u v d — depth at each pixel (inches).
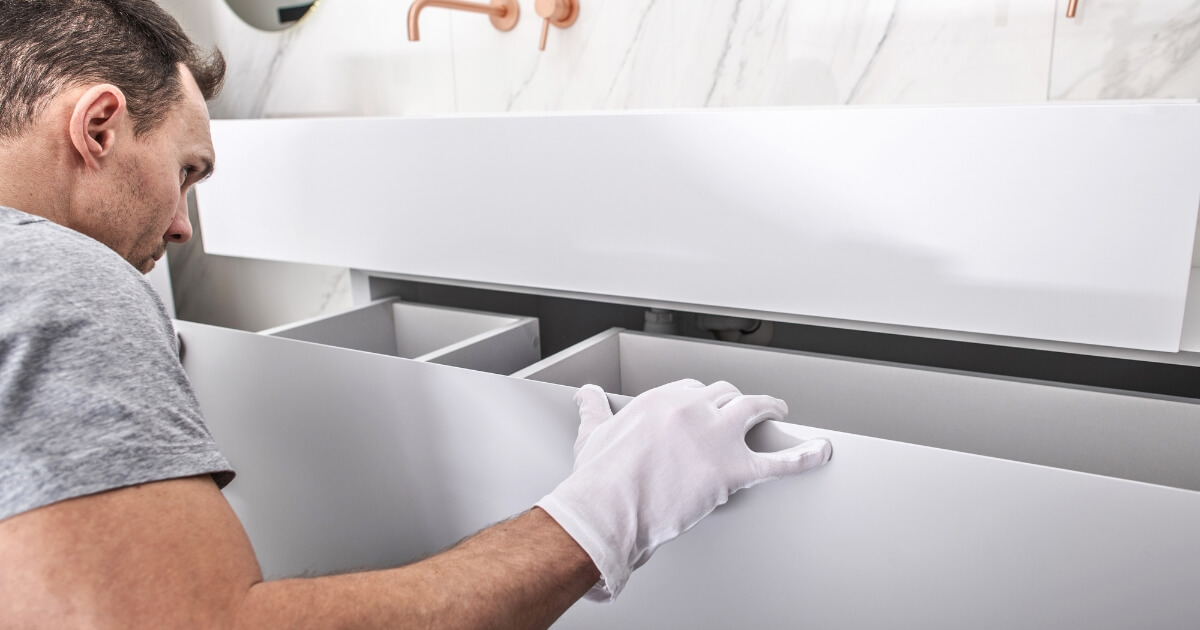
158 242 28.7
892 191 31.0
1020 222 29.1
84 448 16.8
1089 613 21.5
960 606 23.1
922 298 31.4
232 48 73.9
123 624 16.0
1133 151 26.7
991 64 43.7
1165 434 31.9
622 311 53.0
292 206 48.5
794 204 33.0
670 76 53.4
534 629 21.3
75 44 24.0
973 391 35.5
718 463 24.0
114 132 24.9
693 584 27.4
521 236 40.3
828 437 24.0
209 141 30.5
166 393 19.1
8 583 16.0
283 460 37.3
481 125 39.7
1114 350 30.5
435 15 61.6
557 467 28.8
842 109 31.7
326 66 68.6
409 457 32.8
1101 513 20.7
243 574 17.8
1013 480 21.5
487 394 29.8
